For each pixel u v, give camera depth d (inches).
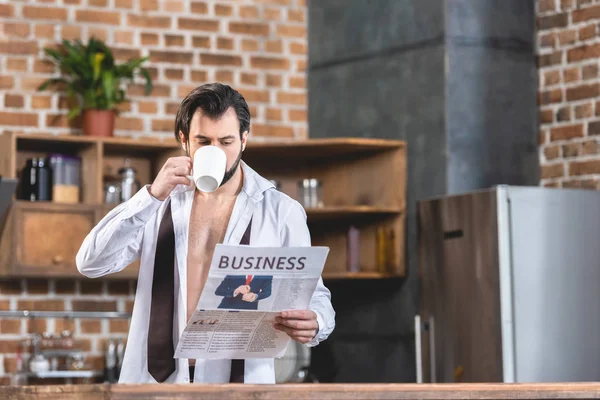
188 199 113.0
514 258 191.2
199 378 108.6
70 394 90.2
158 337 109.5
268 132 240.1
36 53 220.4
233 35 238.5
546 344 191.8
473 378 195.8
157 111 230.1
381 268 221.9
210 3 236.8
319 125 241.3
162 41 232.2
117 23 228.2
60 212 204.1
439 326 205.8
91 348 218.8
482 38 220.4
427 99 219.9
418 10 222.5
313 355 233.1
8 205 181.8
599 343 196.1
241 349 107.0
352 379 229.8
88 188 211.2
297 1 245.1
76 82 217.9
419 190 220.5
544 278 192.9
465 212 199.3
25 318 214.2
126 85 228.1
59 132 220.5
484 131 218.7
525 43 224.8
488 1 221.6
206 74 235.5
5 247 200.5
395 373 221.0
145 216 108.0
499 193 191.6
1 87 217.6
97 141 209.3
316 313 108.7
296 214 115.7
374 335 226.5
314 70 243.3
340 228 233.5
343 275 217.6
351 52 235.8
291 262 100.9
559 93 221.0
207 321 102.0
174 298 110.5
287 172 236.7
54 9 222.7
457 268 201.0
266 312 103.6
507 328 189.5
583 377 194.2
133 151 222.1
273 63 241.6
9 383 206.5
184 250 111.1
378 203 225.1
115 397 81.3
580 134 216.4
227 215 113.3
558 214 195.2
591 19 215.6
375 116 230.1
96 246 108.7
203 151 106.0
